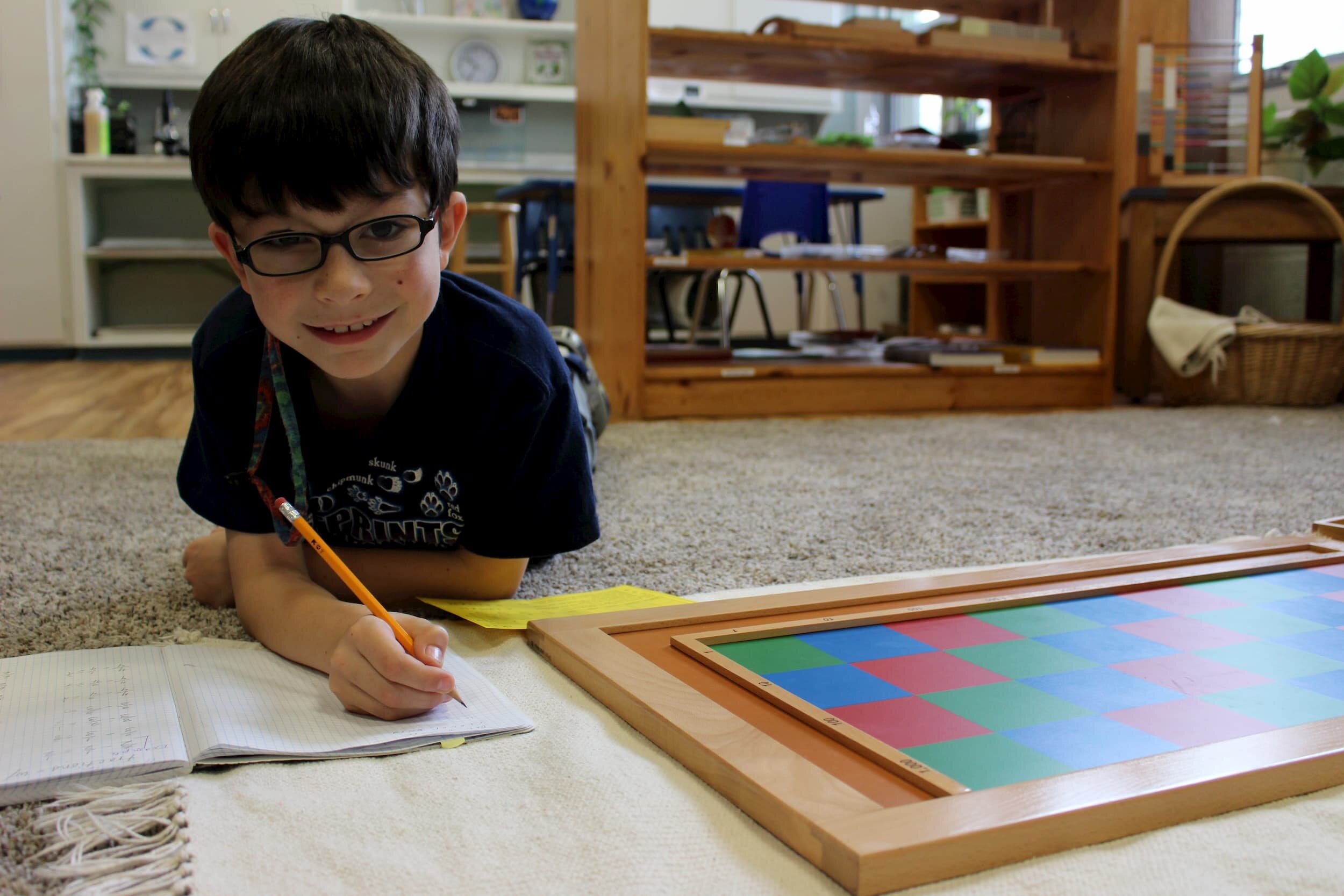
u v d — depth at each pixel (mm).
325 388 823
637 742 659
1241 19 3467
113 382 3158
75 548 1206
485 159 4699
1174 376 2871
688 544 1241
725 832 543
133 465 1766
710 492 1579
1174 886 493
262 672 764
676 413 2551
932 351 2775
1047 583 953
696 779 604
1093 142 2922
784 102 4855
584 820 557
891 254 2832
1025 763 583
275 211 633
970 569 1136
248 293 731
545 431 891
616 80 2498
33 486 1573
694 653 763
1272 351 2771
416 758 636
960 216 3955
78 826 540
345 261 641
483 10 4609
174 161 3883
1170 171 3037
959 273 3051
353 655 683
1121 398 3145
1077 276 3006
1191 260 3436
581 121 2777
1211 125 3117
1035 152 3113
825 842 499
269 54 648
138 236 4324
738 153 2514
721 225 3045
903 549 1227
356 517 910
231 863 516
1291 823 552
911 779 557
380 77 656
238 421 822
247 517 847
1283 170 3215
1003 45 2729
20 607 962
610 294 2572
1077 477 1718
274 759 627
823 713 641
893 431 2311
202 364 809
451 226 766
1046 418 2555
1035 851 513
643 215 2461
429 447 862
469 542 931
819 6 4824
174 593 1020
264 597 820
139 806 563
